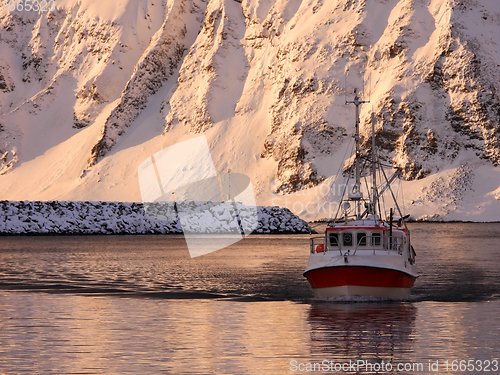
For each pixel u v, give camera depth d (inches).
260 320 2340.1
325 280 2856.8
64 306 2677.2
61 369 1610.5
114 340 1962.4
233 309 2618.1
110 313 2496.3
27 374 1565.0
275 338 1996.8
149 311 2554.1
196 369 1614.2
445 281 3641.7
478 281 3636.8
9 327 2175.2
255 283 3575.3
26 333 2068.2
